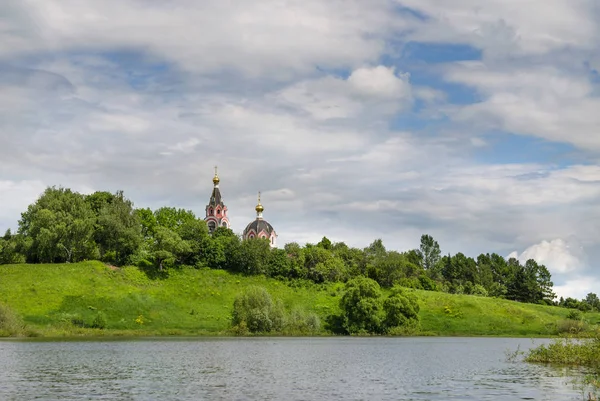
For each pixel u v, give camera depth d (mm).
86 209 180750
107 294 152250
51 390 56000
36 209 175875
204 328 146375
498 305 182000
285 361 84938
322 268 185625
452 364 82750
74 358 84562
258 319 146375
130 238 177500
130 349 100875
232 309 158625
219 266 185625
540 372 71688
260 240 190375
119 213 182250
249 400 51688
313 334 151750
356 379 65875
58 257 171750
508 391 56875
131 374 67812
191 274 177125
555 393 55438
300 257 188750
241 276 181375
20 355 88062
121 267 171000
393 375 69812
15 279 151000
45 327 131000
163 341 121250
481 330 162375
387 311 160625
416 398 53062
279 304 153500
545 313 183500
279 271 185625
